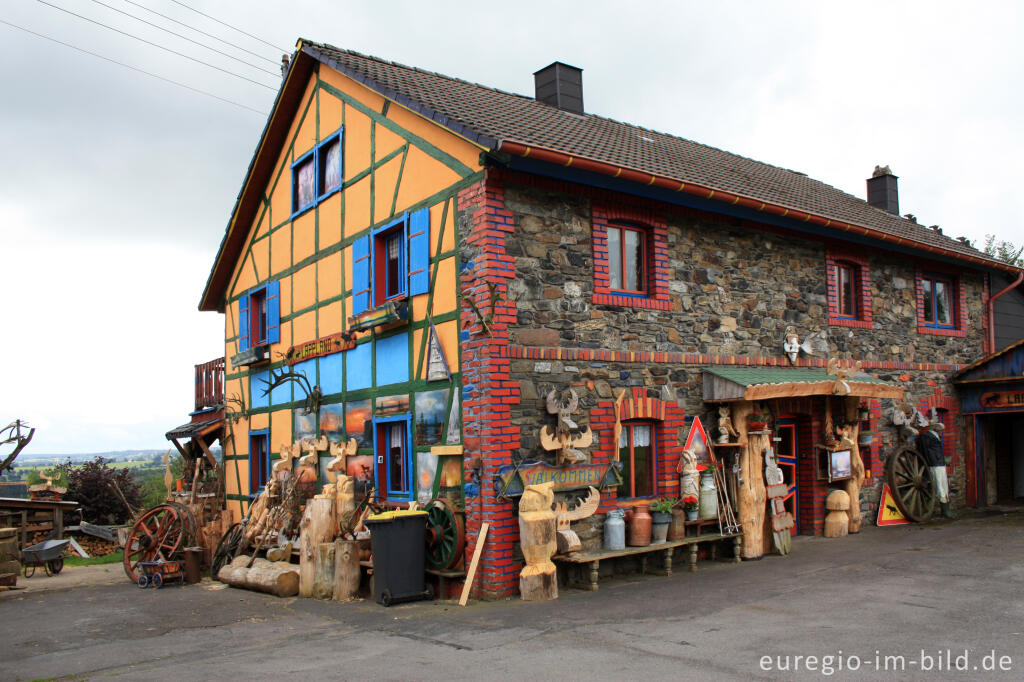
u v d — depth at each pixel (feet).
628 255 32.22
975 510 45.34
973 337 48.78
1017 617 21.20
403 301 31.50
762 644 19.31
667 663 18.08
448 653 20.13
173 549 36.96
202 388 54.85
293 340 41.55
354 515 31.48
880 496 40.96
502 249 27.58
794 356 37.06
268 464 43.78
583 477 28.71
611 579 29.17
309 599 29.73
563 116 40.09
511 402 27.27
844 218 39.14
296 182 42.52
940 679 16.17
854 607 22.97
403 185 32.48
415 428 30.96
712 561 32.24
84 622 27.45
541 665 18.45
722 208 33.14
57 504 52.70
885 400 42.32
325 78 39.40
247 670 19.54
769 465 33.58
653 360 31.58
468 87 40.34
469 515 27.58
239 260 49.29
